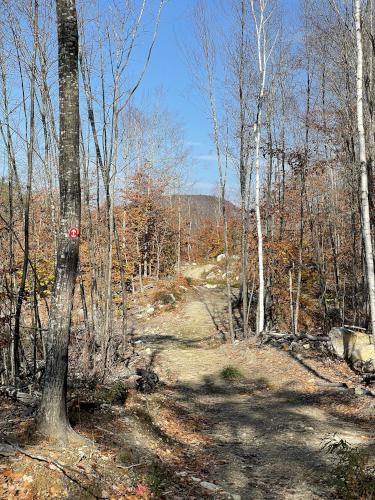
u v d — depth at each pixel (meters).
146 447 6.19
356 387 10.27
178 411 8.90
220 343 16.91
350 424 8.20
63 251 5.23
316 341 14.59
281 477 5.83
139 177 30.06
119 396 8.09
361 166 8.65
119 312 23.89
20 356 10.02
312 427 7.97
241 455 6.73
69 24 5.21
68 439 5.30
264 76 16.09
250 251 18.64
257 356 14.33
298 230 19.50
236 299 26.23
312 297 22.72
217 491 5.30
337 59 15.07
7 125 8.83
